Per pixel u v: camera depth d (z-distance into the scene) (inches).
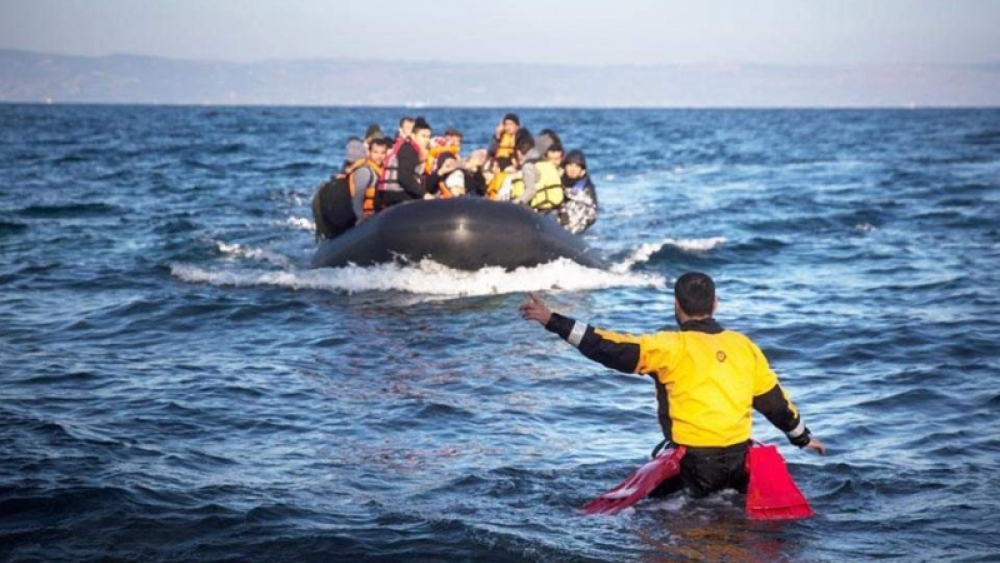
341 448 246.1
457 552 184.5
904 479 223.8
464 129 3294.8
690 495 209.5
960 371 319.9
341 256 493.0
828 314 408.5
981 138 2281.0
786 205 817.5
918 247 593.3
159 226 679.1
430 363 332.2
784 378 317.4
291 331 379.9
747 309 420.2
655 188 997.2
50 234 634.8
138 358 335.6
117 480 216.5
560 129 3169.3
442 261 470.6
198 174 1165.1
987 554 185.3
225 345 356.8
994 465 233.1
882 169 1239.5
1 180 1028.5
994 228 671.8
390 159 497.4
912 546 188.9
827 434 257.6
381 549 185.9
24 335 370.0
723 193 936.3
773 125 3634.4
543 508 207.5
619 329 390.6
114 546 186.2
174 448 242.8
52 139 2043.6
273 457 238.4
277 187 996.6
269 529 193.9
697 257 560.4
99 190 941.8
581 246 509.4
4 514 198.8
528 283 474.6
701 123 3959.2
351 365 329.1
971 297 441.1
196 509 202.8
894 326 381.7
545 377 313.6
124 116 4414.4
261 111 6569.9
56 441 243.9
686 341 209.5
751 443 209.9
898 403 285.1
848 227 685.3
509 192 517.3
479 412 276.8
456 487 219.3
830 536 192.7
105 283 472.1
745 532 193.8
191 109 7445.9
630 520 198.7
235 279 480.1
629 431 261.7
